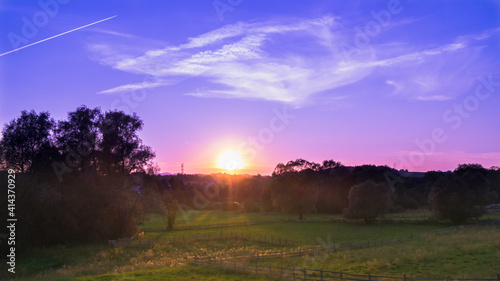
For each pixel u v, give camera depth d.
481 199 79.06
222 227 85.38
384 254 38.47
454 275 28.47
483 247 36.66
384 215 88.69
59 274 36.97
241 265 35.22
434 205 76.50
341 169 137.62
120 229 65.31
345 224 86.06
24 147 59.69
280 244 57.78
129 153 67.62
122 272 35.94
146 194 77.56
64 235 57.78
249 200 141.75
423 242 46.31
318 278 30.17
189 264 39.00
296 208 98.25
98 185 64.50
